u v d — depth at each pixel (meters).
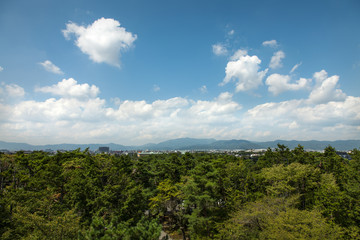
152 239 12.26
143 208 26.19
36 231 15.90
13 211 20.00
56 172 30.73
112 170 27.36
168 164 42.59
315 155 44.16
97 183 25.94
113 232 12.28
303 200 27.08
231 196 28.86
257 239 19.44
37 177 31.08
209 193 25.64
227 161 48.50
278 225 17.47
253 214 21.12
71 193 25.00
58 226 15.92
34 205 20.33
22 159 37.97
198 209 25.50
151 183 42.12
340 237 16.84
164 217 38.72
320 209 21.17
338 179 28.80
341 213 20.34
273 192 26.45
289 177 26.72
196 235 26.11
